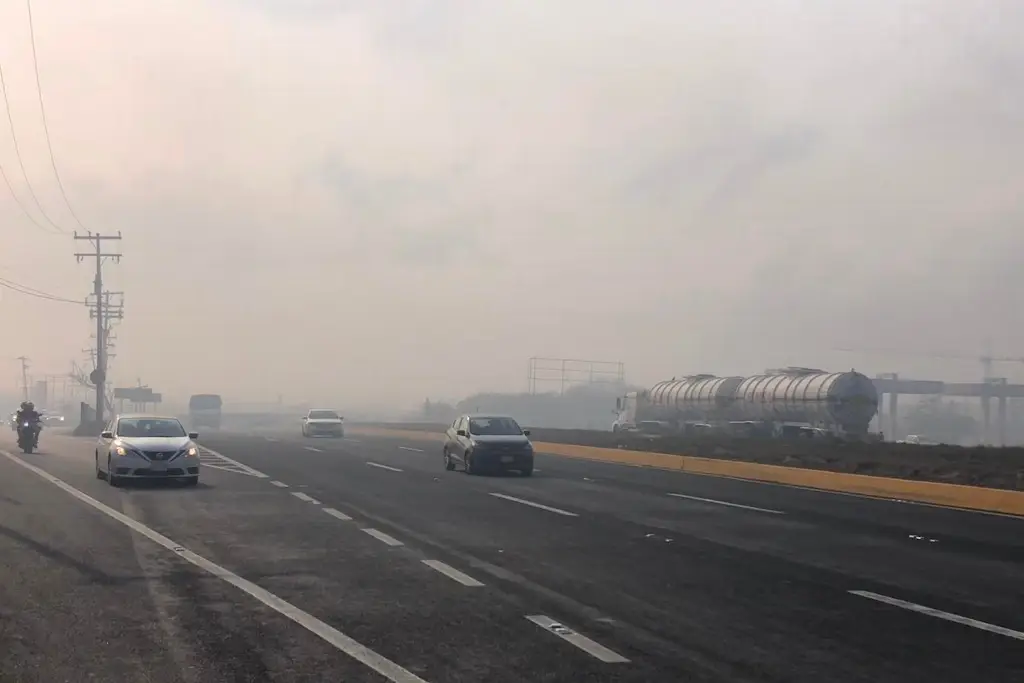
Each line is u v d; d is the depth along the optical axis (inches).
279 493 792.9
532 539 549.0
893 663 291.6
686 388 2333.9
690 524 627.2
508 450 1027.3
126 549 493.4
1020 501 719.7
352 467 1117.1
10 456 1267.2
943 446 1398.9
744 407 2100.1
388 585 405.4
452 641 311.7
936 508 743.7
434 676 271.3
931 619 352.8
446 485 897.5
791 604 377.4
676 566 463.2
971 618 355.3
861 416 1859.0
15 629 323.6
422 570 442.3
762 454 1246.9
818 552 512.7
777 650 305.7
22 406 1387.8
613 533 578.6
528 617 348.2
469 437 1054.4
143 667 278.7
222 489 819.4
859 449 1332.4
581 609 363.3
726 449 1358.3
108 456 848.9
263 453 1382.9
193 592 386.6
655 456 1220.5
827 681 272.5
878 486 860.6
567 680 269.6
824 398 1870.1
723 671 280.8
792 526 623.2
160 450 831.7
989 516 692.7
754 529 605.9
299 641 309.3
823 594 398.3
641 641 315.3
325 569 442.0
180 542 519.5
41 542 514.6
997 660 296.0
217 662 284.2
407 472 1056.2
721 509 718.5
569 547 519.5
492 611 357.4
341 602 370.0
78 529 566.6
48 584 400.8
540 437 1815.9
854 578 436.1
